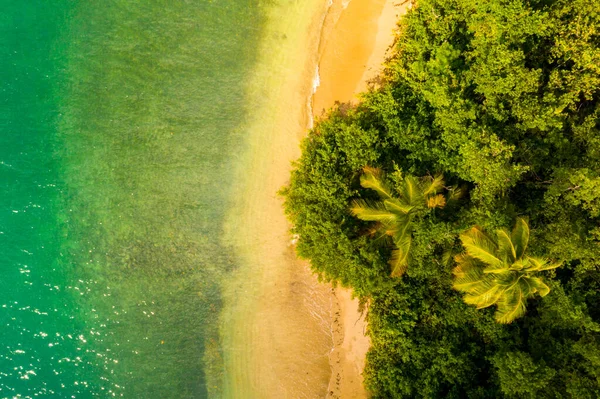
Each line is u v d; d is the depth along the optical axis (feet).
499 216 38.22
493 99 41.16
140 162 52.19
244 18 50.62
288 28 50.70
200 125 51.65
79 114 52.31
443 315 45.85
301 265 52.75
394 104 45.27
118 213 52.75
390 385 45.68
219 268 52.70
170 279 52.85
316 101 51.62
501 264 33.68
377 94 46.16
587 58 38.63
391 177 42.60
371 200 42.47
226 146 51.83
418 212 39.42
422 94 45.52
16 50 52.24
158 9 50.75
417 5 47.37
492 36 40.75
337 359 52.65
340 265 44.96
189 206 52.34
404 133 44.62
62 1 51.47
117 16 51.08
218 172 52.03
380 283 43.96
